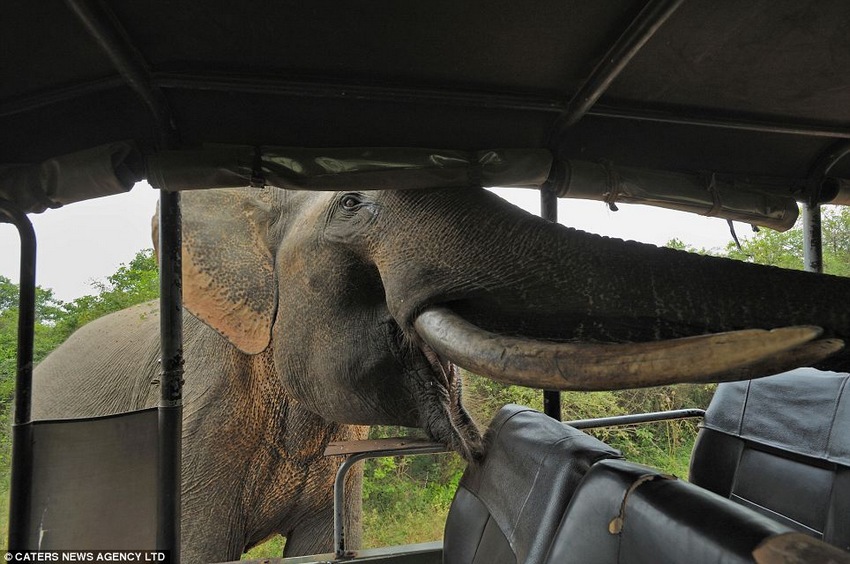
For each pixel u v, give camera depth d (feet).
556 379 4.13
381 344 7.66
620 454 5.80
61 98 5.56
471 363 4.72
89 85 5.46
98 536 6.09
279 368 8.86
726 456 9.18
